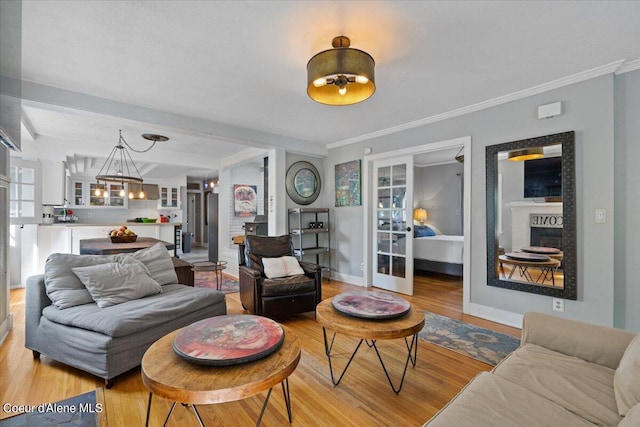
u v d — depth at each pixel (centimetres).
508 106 305
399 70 247
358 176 472
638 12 176
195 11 174
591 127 254
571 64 240
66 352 204
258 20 183
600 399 116
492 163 315
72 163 610
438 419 105
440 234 660
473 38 203
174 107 327
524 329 169
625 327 246
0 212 262
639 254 241
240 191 765
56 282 227
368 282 463
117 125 387
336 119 375
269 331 163
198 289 273
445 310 349
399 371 215
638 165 241
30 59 226
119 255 277
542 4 170
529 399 114
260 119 373
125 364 197
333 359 232
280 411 172
